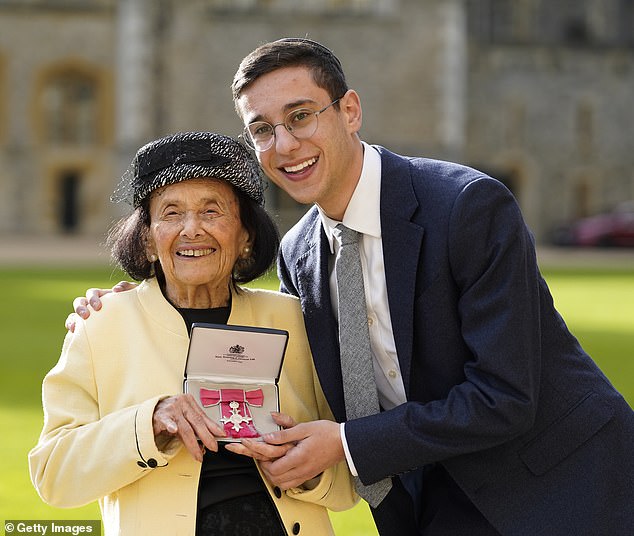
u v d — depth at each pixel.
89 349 5.78
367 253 5.93
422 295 5.72
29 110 55.47
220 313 5.96
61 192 56.59
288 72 5.70
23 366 16.59
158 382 5.68
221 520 5.53
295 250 6.39
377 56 56.78
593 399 5.83
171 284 5.93
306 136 5.70
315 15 56.00
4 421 12.73
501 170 64.19
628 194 65.50
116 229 6.05
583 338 20.39
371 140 56.94
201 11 54.91
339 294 5.93
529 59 63.69
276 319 6.17
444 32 56.94
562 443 5.77
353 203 5.86
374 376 6.05
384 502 6.30
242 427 5.45
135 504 5.56
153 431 5.32
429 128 57.25
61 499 5.52
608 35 66.12
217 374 5.58
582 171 64.75
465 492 5.82
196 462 5.55
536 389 5.58
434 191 5.77
